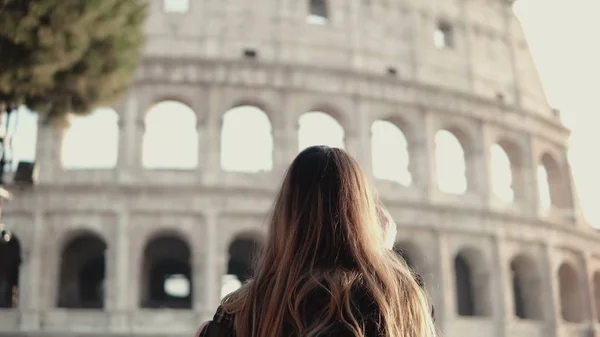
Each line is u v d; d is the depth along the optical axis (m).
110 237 53.34
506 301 60.38
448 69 67.38
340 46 62.62
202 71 58.22
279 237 4.32
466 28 69.69
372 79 61.94
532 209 66.19
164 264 69.31
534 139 68.69
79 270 64.06
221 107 57.84
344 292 3.85
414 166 62.25
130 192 53.97
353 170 4.44
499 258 61.25
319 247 4.17
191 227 54.06
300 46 61.44
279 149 57.59
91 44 28.91
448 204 60.41
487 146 65.44
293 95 59.31
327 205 4.27
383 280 4.00
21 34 26.11
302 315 3.85
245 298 4.22
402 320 3.88
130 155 55.28
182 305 66.75
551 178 71.62
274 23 61.41
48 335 50.50
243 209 54.44
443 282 58.38
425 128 62.97
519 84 71.31
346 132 60.34
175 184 54.22
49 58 27.14
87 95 30.38
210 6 60.66
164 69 57.84
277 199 4.50
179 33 59.56
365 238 4.18
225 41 59.91
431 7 68.19
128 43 30.27
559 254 65.50
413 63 65.38
